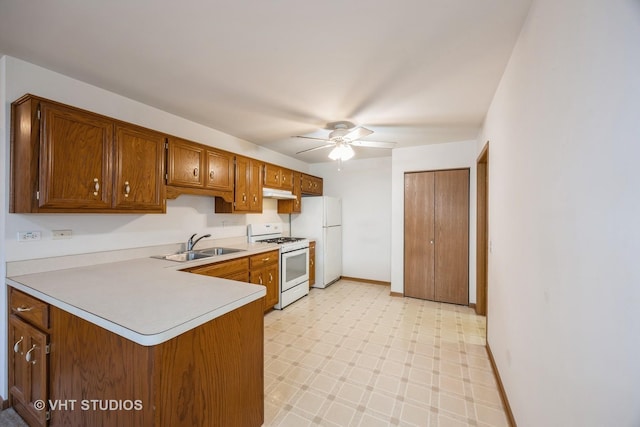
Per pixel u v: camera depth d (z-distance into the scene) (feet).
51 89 6.05
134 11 4.27
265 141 11.75
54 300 4.29
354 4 4.12
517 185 5.08
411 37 4.91
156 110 8.13
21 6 4.12
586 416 2.69
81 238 6.63
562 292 3.24
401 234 13.07
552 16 3.50
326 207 14.51
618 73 2.22
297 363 7.26
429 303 12.18
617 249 2.24
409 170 12.85
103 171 6.24
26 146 5.22
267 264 10.59
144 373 3.19
